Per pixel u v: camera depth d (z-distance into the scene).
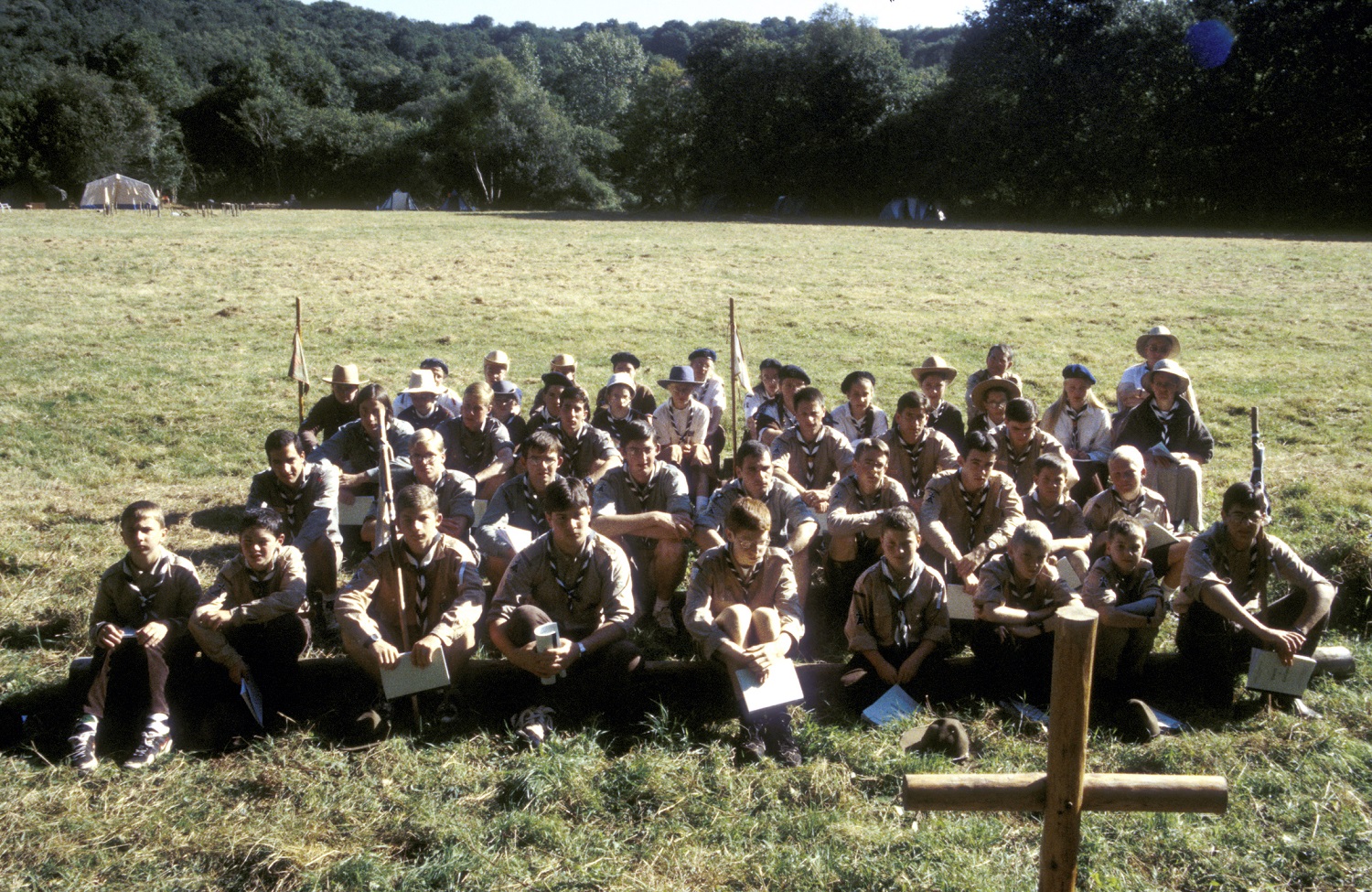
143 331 16.75
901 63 60.75
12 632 6.31
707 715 5.49
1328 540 7.29
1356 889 4.00
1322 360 15.29
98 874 4.16
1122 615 5.43
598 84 104.81
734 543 5.57
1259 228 46.88
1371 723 5.21
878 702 5.51
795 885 4.06
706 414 8.96
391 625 5.69
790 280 23.86
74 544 7.79
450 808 4.59
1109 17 49.78
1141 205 50.62
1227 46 46.56
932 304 20.41
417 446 6.98
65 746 5.14
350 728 5.14
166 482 9.73
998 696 5.69
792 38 64.25
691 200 65.12
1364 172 45.66
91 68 88.19
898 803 4.63
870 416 8.53
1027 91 51.09
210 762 5.00
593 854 4.28
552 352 15.96
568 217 51.75
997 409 8.37
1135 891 3.99
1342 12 44.41
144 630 5.28
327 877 4.13
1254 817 4.46
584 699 5.43
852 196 59.72
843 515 6.61
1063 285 23.47
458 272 24.58
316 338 16.61
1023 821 4.48
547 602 5.78
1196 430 8.02
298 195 82.69
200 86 101.56
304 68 100.44
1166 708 5.55
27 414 11.80
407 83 111.50
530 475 6.91
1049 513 6.86
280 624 5.51
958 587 6.10
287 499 6.88
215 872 4.21
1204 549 5.72
